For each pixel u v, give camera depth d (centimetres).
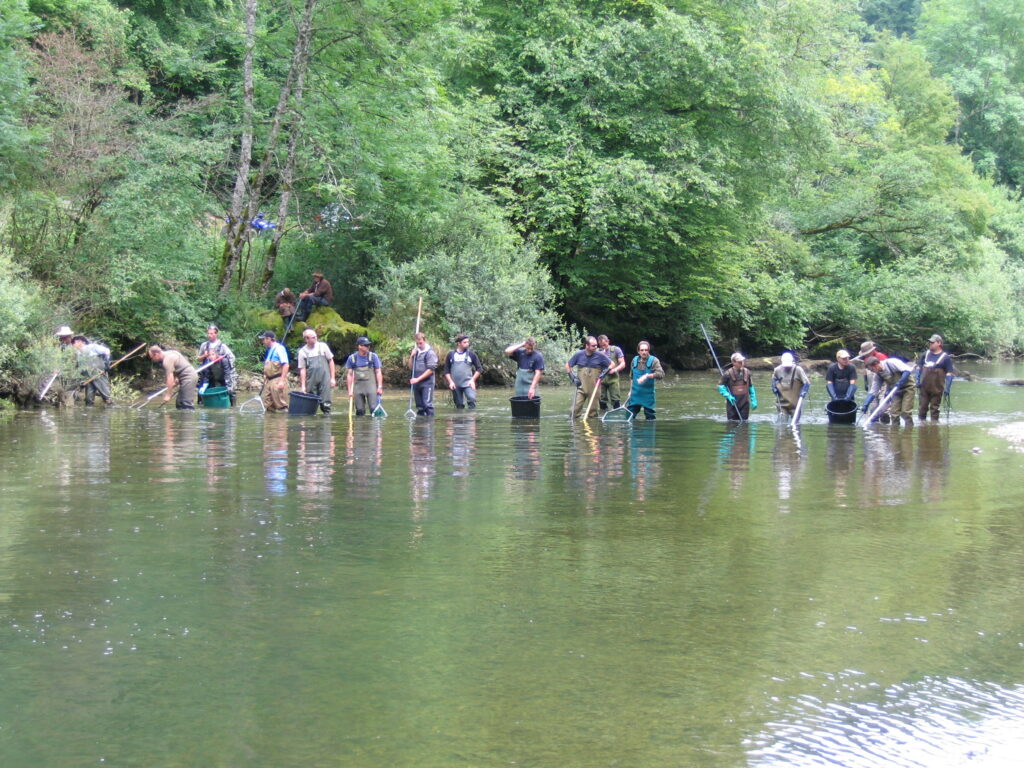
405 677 464
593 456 1219
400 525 780
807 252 4441
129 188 2162
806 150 3562
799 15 3644
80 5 2497
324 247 2825
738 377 1778
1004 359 4962
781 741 402
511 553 691
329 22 2525
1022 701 443
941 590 608
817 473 1082
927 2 7862
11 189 2072
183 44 2912
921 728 415
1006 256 5397
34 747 394
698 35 3128
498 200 3109
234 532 751
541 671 473
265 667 476
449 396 2362
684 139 3138
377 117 2655
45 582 612
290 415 1766
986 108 6750
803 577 634
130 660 484
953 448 1334
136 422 1612
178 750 392
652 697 444
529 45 3112
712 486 984
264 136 2712
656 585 614
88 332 2170
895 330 4481
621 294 3331
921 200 4488
